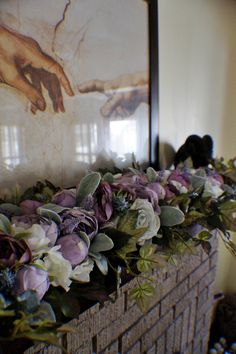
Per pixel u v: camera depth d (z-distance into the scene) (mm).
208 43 1449
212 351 1778
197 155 1200
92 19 828
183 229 833
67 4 756
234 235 1860
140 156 1068
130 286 754
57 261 515
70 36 774
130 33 959
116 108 947
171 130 1263
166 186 851
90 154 879
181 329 1146
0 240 481
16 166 701
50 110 753
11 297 442
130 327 816
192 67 1349
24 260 469
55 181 792
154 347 966
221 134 1712
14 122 681
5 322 427
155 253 762
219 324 1987
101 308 686
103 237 608
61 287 553
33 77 704
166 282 970
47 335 417
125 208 662
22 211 629
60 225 573
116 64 924
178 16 1210
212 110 1574
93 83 857
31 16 681
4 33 636
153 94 1083
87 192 652
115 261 654
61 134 790
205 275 1288
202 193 885
